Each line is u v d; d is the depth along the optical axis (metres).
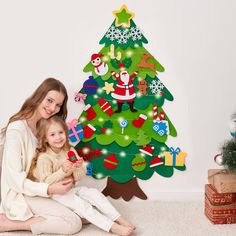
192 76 1.81
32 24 1.74
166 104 1.82
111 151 1.83
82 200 1.55
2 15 1.73
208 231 1.52
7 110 1.78
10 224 1.50
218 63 1.81
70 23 1.75
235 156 1.55
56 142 1.59
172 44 1.79
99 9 1.75
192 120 1.84
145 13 1.77
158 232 1.51
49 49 1.76
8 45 1.74
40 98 1.61
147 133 1.83
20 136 1.56
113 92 1.79
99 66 1.77
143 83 1.79
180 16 1.78
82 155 1.81
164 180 1.85
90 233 1.51
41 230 1.48
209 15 1.79
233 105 1.84
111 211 1.55
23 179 1.51
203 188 1.86
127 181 1.84
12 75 1.76
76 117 1.80
